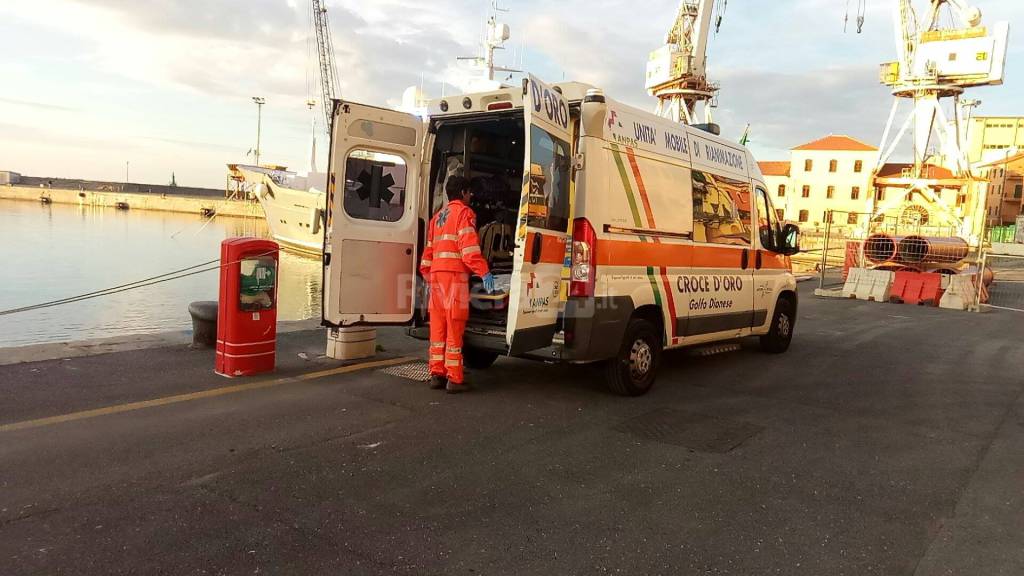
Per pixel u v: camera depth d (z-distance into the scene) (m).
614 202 5.70
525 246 5.08
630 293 5.86
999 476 4.36
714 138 7.37
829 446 4.89
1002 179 63.62
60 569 2.81
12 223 61.12
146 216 85.31
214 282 26.72
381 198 6.31
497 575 2.92
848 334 10.73
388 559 3.02
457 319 5.84
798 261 32.56
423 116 6.38
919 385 7.02
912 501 3.91
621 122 5.89
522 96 5.19
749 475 4.25
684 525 3.49
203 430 4.66
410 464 4.21
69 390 5.44
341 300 6.02
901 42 45.53
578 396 6.07
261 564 2.93
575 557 3.11
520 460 4.36
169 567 2.87
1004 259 37.91
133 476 3.82
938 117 46.50
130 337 7.58
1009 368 8.03
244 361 6.21
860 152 73.50
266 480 3.85
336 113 5.84
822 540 3.37
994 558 3.23
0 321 17.39
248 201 61.44
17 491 3.55
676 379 7.02
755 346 9.27
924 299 15.45
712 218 7.07
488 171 6.63
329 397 5.66
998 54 42.00
